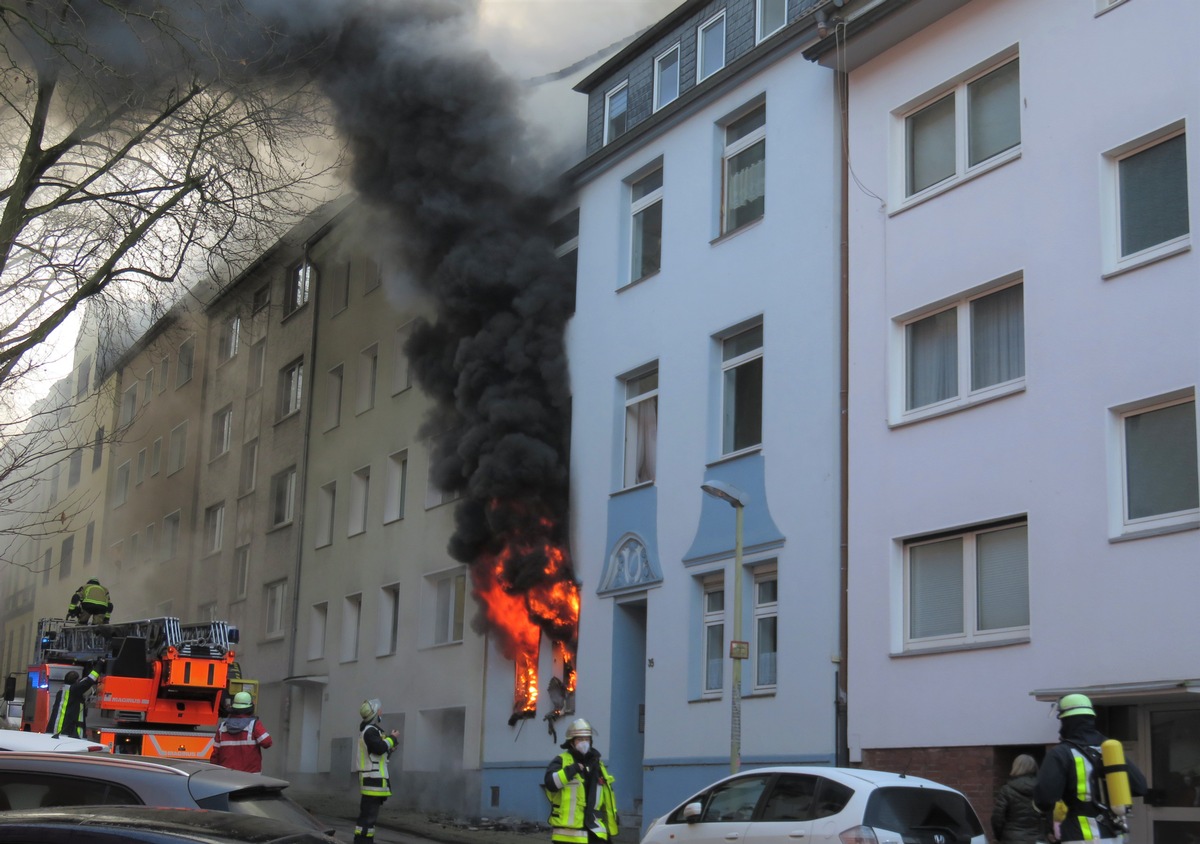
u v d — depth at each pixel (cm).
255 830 529
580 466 2183
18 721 2112
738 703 1469
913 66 1647
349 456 3123
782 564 1711
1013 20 1516
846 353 1677
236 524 3794
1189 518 1250
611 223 2220
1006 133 1531
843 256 1705
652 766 1881
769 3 1961
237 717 1538
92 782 685
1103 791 807
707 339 1934
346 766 2855
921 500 1528
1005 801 1133
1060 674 1323
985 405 1471
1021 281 1476
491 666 2341
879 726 1523
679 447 1955
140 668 1873
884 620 1543
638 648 2044
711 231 1967
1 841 511
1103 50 1404
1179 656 1216
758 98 1920
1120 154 1381
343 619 2992
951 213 1559
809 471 1695
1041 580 1362
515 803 2197
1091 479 1332
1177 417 1281
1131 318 1325
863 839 1018
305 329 3494
